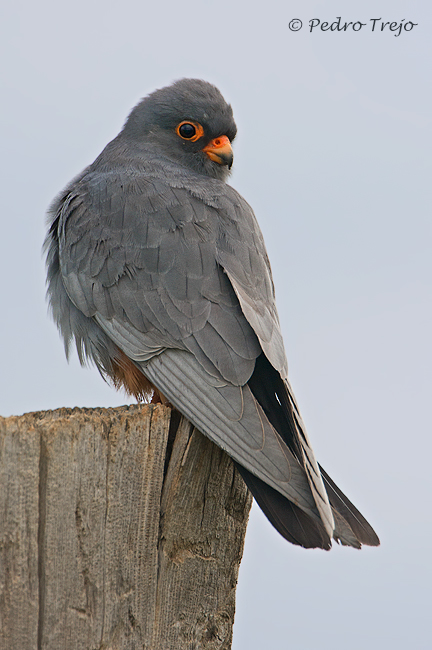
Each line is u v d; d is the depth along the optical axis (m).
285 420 7.37
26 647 5.72
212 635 6.85
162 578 6.55
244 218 8.88
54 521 5.85
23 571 5.74
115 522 6.16
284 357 7.73
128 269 8.48
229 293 7.98
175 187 8.92
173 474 6.75
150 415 6.40
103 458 6.11
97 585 6.03
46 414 6.38
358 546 7.13
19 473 5.76
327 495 7.12
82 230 9.03
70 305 9.30
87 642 5.95
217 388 7.29
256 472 6.55
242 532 7.01
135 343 8.20
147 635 6.35
